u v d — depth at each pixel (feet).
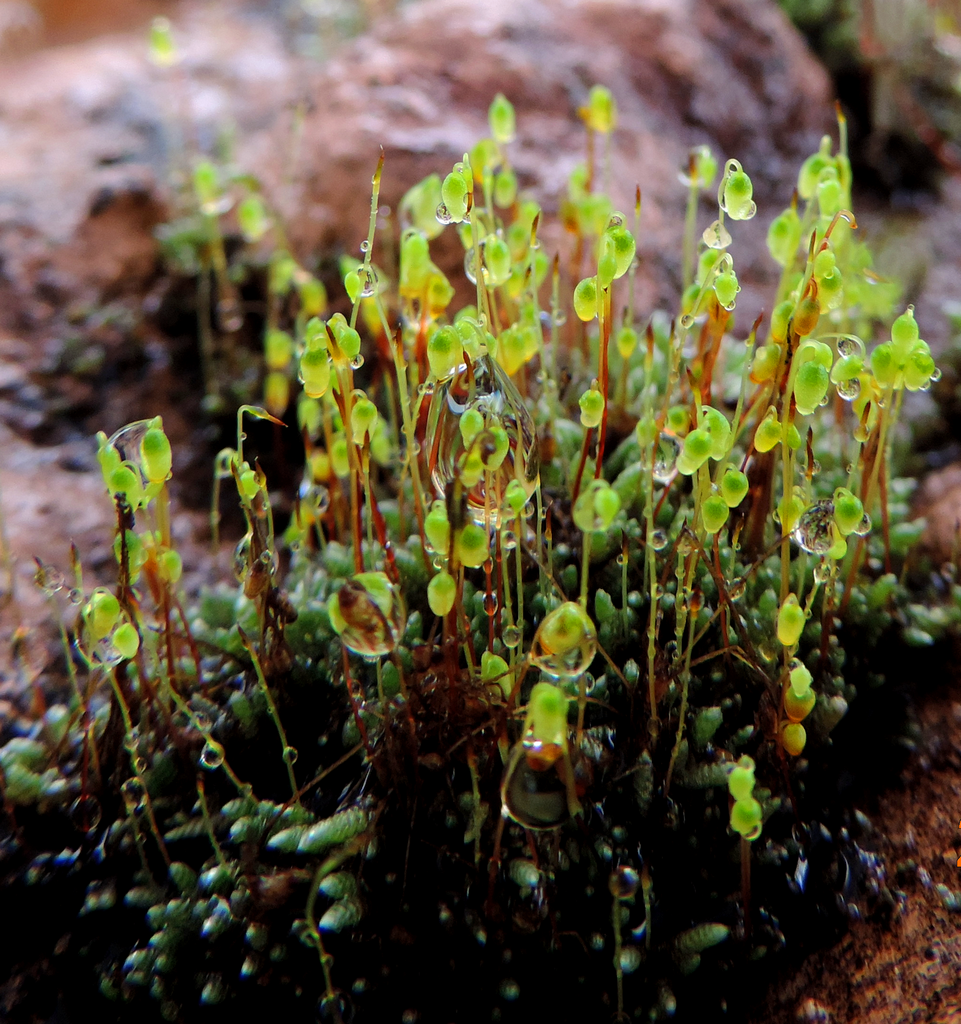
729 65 0.41
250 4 0.58
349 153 0.32
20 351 0.33
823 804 0.24
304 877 0.23
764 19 0.42
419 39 0.36
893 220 0.41
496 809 0.23
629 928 0.23
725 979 0.23
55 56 0.53
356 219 0.32
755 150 0.41
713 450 0.22
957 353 0.31
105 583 0.28
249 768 0.24
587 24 0.38
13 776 0.24
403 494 0.26
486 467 0.22
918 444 0.30
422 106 0.34
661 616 0.24
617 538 0.25
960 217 0.42
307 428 0.25
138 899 0.23
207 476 0.31
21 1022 0.23
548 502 0.25
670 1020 0.23
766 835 0.24
